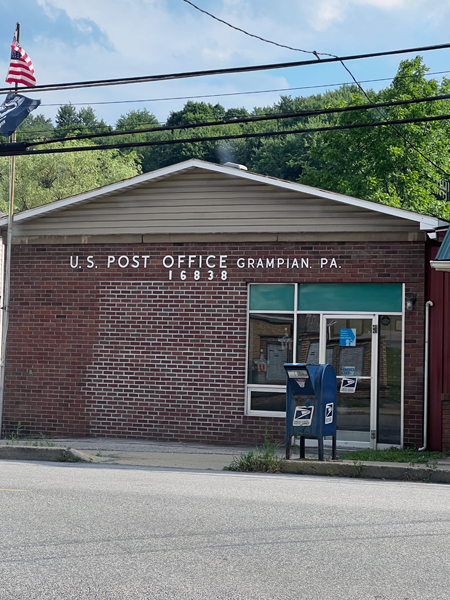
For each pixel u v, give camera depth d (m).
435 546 6.14
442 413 13.28
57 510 7.35
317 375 11.35
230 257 14.88
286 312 14.62
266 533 6.50
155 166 66.62
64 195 47.81
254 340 14.76
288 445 11.39
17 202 47.84
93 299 15.60
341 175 35.34
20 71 15.03
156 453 12.97
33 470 10.34
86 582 5.05
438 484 10.12
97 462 11.70
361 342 14.23
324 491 8.94
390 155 33.38
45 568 5.37
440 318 13.73
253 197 14.79
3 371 15.51
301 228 14.49
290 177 60.72
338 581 5.15
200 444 14.59
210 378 14.83
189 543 6.11
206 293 14.97
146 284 15.31
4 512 7.23
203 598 4.76
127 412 15.26
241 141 65.50
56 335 15.76
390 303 14.14
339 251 14.31
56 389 15.69
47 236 15.90
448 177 35.25
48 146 49.91
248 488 9.03
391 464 10.88
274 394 14.55
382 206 13.83
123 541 6.14
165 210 15.26
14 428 15.84
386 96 34.19
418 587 5.04
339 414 14.23
